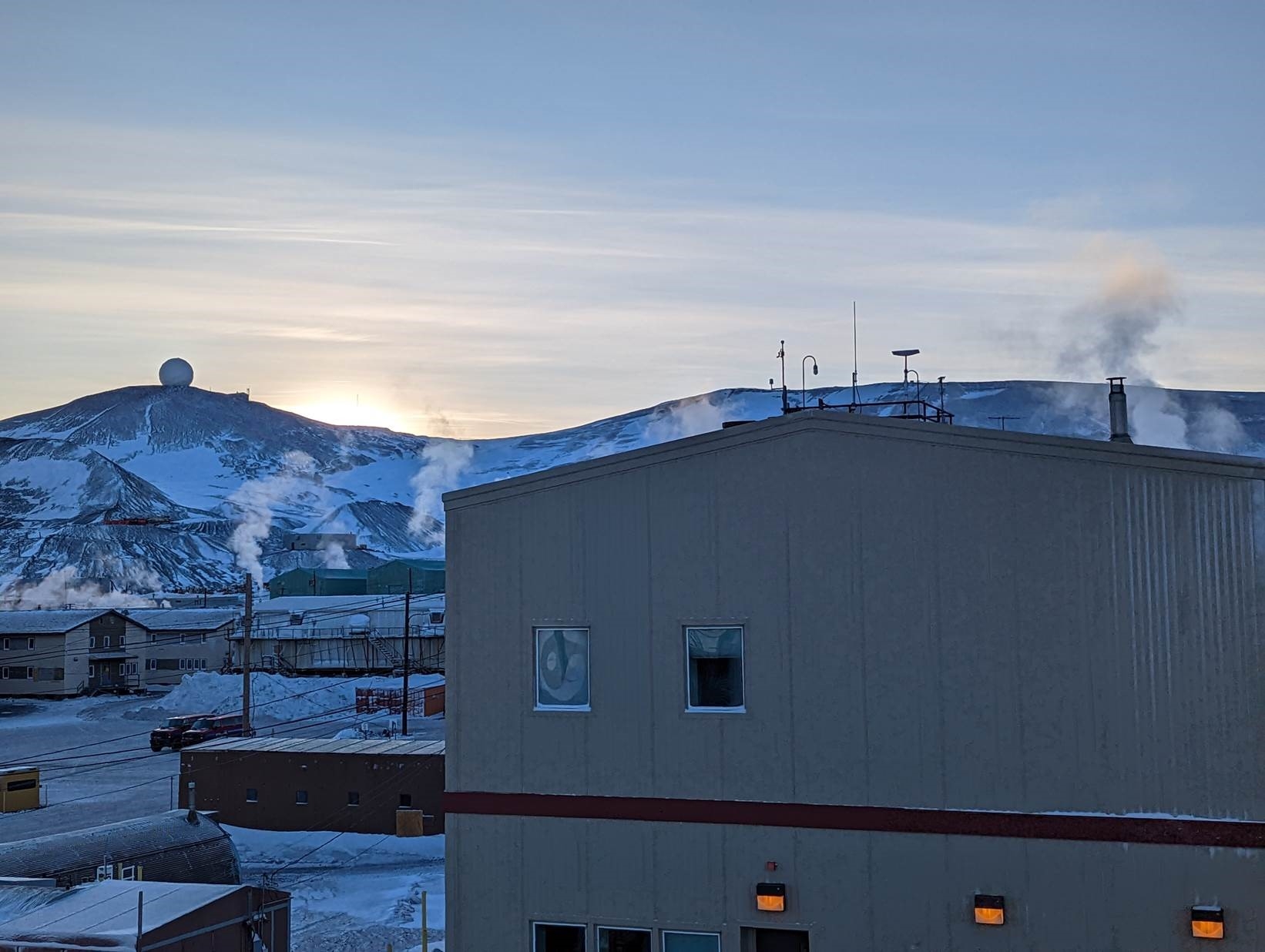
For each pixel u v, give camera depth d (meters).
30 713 92.81
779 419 15.66
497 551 16.72
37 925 21.88
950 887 14.65
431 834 45.00
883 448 15.27
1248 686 13.84
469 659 16.72
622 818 15.93
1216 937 13.62
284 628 113.50
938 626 14.92
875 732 15.05
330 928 33.41
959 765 14.73
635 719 15.96
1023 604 14.65
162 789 57.47
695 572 15.85
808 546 15.45
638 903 15.77
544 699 16.45
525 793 16.34
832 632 15.29
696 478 15.95
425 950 25.06
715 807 15.56
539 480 16.55
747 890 15.36
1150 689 14.16
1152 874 13.98
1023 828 14.43
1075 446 14.55
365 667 111.75
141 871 32.66
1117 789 14.18
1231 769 13.84
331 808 46.16
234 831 46.31
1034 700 14.53
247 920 24.02
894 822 14.88
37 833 47.69
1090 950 14.09
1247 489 13.99
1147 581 14.25
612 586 16.17
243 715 65.25
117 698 105.19
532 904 16.19
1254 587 13.88
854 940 14.89
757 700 15.50
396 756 46.00
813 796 15.21
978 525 14.87
